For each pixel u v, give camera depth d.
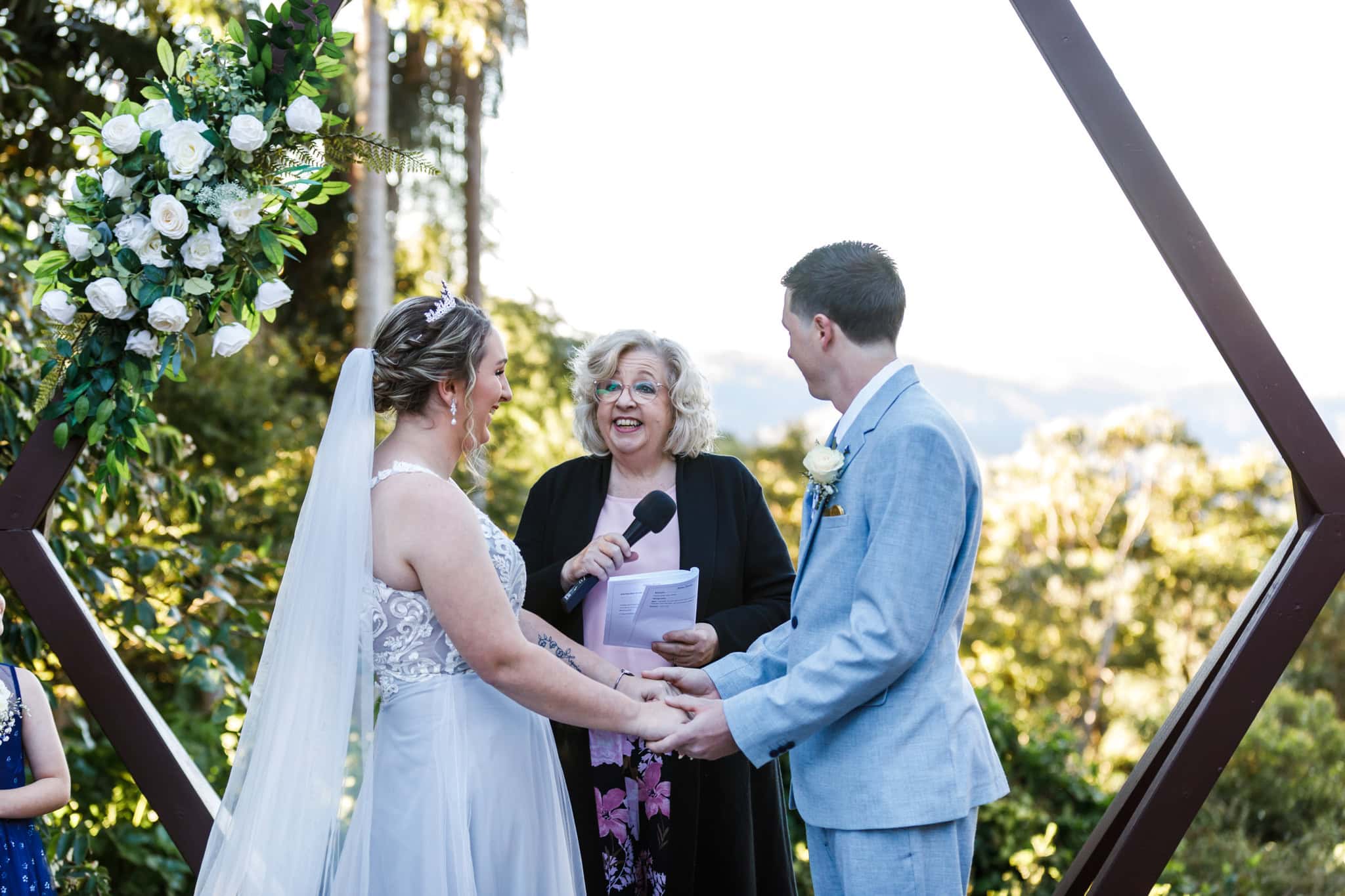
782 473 27.33
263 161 2.57
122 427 2.61
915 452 2.10
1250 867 6.14
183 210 2.47
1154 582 20.34
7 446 4.05
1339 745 8.33
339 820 2.14
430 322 2.24
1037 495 21.44
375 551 2.18
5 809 2.46
